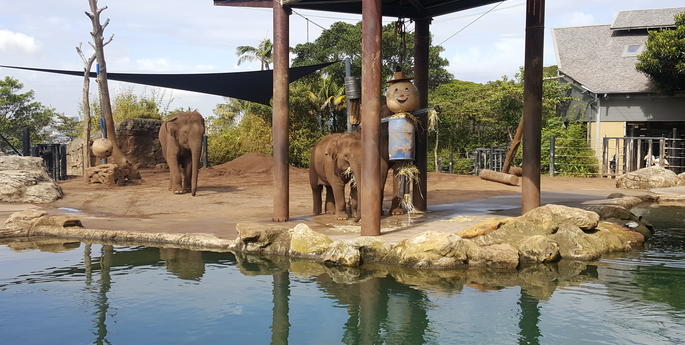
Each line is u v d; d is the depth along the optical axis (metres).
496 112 33.16
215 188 18.02
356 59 38.50
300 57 41.75
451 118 35.16
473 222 10.04
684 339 4.81
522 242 8.08
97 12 19.02
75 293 6.35
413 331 5.07
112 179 17.98
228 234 9.42
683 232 10.43
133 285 6.70
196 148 15.72
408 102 10.06
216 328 5.18
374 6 8.56
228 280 6.92
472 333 5.00
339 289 6.49
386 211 11.91
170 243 9.33
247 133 33.34
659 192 17.03
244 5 11.27
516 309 5.69
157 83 18.81
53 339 4.86
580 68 28.36
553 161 24.59
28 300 6.07
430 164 35.91
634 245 9.06
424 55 11.98
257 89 19.42
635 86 26.08
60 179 20.73
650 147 23.70
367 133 8.62
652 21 28.75
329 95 38.03
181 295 6.26
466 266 7.55
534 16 9.68
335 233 9.08
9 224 10.23
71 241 9.73
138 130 24.61
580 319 5.37
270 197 15.53
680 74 24.16
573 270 7.39
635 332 4.98
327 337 4.93
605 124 26.91
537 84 9.77
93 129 29.38
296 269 7.50
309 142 35.12
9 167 15.75
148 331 5.07
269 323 5.30
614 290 6.38
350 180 10.69
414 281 6.83
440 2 11.78
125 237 9.66
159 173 23.00
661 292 6.28
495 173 10.12
